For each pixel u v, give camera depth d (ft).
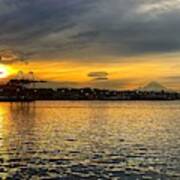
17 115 565.94
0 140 235.40
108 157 168.14
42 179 124.26
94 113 636.07
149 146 207.62
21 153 180.04
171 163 152.76
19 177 127.03
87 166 146.30
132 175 130.41
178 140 237.25
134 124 388.37
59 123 399.44
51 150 190.60
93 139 242.58
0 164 150.20
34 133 283.79
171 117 522.88
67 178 125.70
